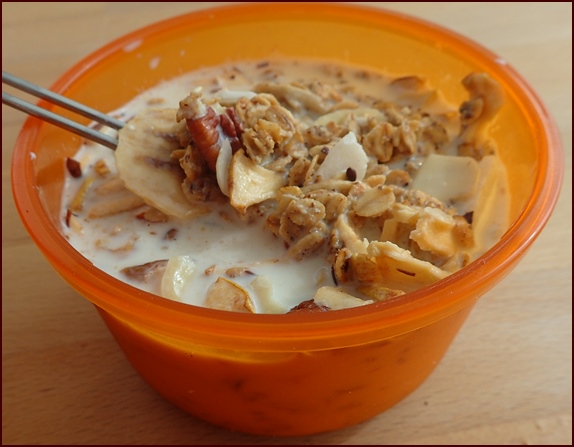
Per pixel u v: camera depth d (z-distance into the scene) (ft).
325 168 0.66
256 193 0.64
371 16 0.80
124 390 0.67
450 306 0.50
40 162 0.65
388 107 0.77
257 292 0.59
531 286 0.76
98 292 0.50
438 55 0.79
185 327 0.48
